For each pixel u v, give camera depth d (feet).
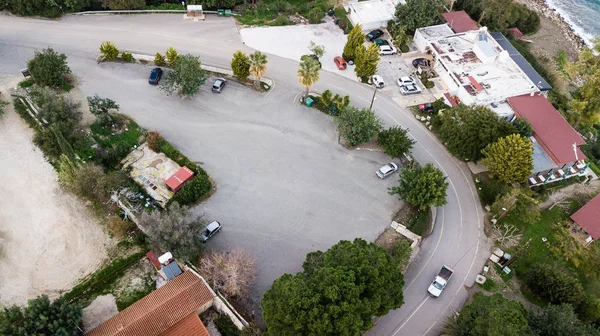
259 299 196.24
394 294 177.47
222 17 322.14
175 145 245.65
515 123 247.09
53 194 220.43
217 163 240.32
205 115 261.24
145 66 282.77
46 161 232.53
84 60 282.36
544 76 316.81
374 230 221.66
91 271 197.16
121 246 205.57
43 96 237.66
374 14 319.06
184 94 263.49
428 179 214.07
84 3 310.86
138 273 198.39
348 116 240.53
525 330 167.63
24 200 217.36
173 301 178.81
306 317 158.10
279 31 314.35
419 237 219.00
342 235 219.00
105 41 294.25
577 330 173.88
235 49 298.76
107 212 216.13
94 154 236.22
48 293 189.78
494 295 181.37
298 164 243.81
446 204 235.40
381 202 232.32
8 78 267.80
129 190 220.23
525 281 209.05
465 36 302.45
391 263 181.57
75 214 214.48
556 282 198.39
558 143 248.52
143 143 245.65
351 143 246.27
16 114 251.39
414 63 296.30
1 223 209.46
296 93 277.44
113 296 190.90
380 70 294.66
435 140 261.24
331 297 158.92
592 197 244.42
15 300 187.52
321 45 306.76
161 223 189.26
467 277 210.18
